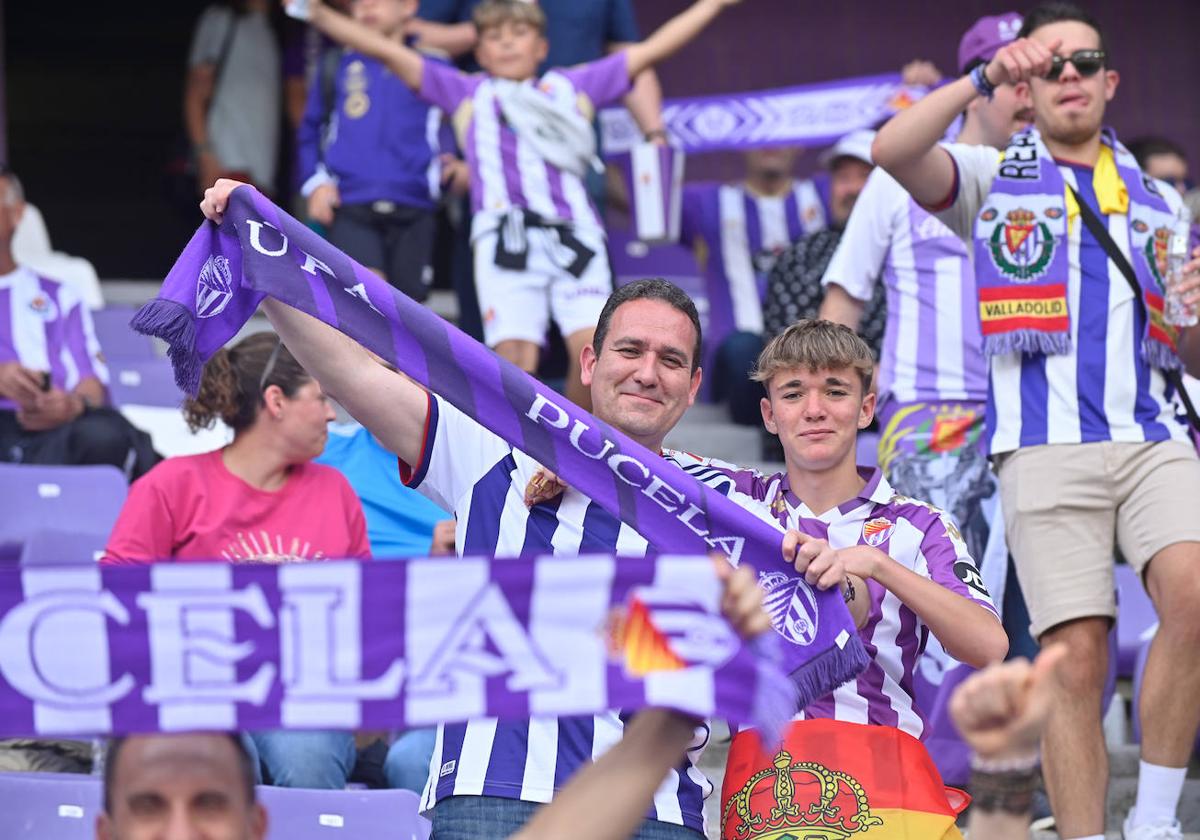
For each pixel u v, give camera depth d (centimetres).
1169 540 1553
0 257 2377
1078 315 1588
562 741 1161
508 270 2339
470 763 1169
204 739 754
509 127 2369
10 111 4203
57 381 2356
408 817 1328
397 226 2638
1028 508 1592
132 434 2212
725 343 2803
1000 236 1600
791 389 1351
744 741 1230
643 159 2630
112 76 4256
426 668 746
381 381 1242
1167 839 1558
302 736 1528
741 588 742
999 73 1531
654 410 1269
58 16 4250
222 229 1209
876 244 1959
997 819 708
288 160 3397
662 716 744
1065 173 1609
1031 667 704
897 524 1318
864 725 1225
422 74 2389
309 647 747
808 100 3006
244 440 1634
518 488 1231
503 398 1169
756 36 3700
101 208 4181
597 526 1212
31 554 1947
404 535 1892
